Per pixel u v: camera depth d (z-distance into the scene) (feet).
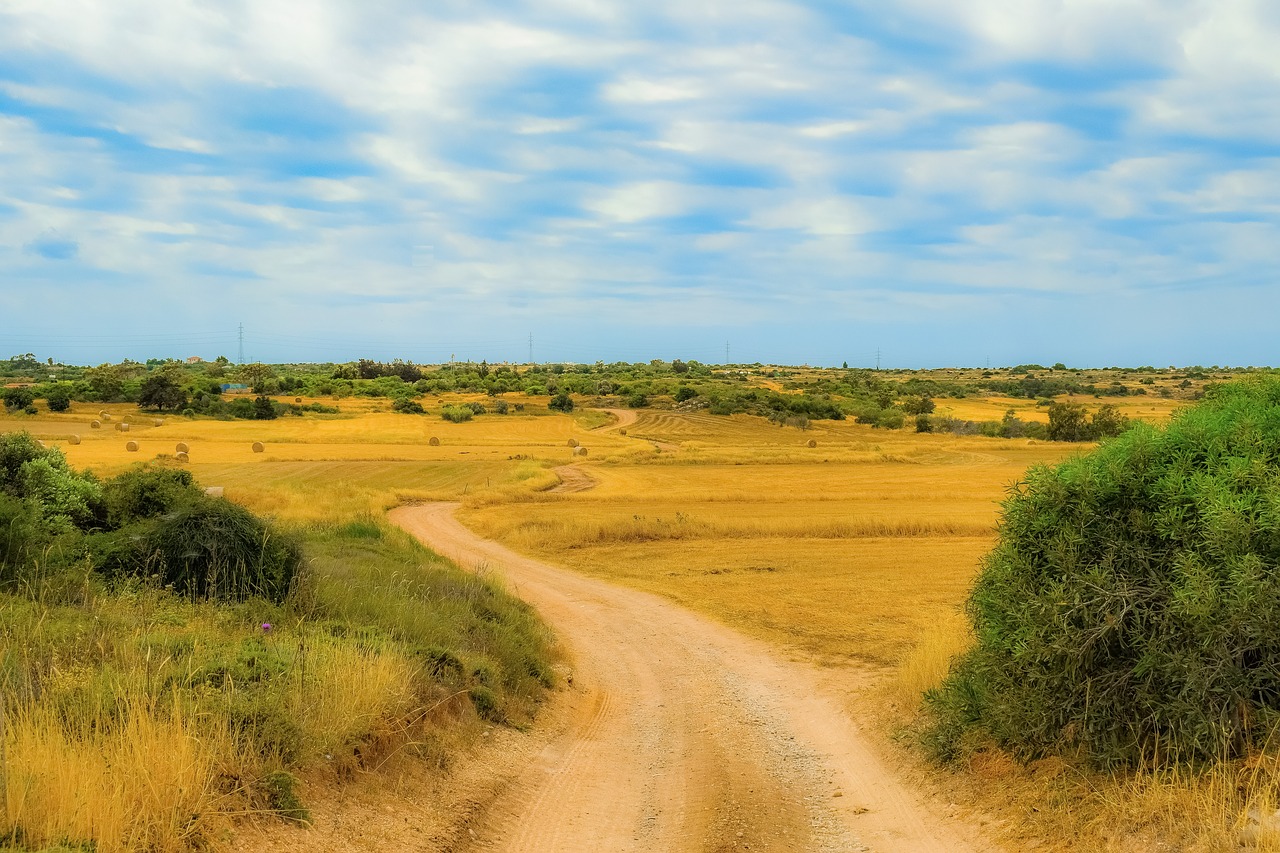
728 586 76.18
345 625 35.09
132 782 16.51
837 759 30.42
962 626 39.60
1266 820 16.31
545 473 183.01
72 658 23.27
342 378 560.20
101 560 37.42
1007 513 24.86
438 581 55.06
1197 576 19.79
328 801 20.16
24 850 14.30
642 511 131.95
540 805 24.93
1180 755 19.47
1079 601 21.30
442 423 336.90
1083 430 293.64
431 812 22.03
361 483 171.42
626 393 494.59
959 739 26.37
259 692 22.61
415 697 26.94
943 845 21.30
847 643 53.47
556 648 49.90
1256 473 20.63
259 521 41.52
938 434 340.80
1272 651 18.93
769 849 21.52
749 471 202.80
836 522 110.63
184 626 30.71
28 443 48.78
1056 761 22.16
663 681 45.52
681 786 27.43
